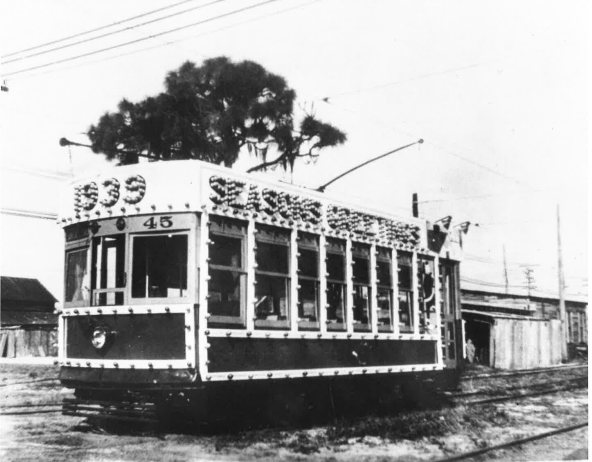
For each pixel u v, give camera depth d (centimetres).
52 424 1056
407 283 1370
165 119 2041
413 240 1396
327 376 1101
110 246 980
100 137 1997
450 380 1509
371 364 1213
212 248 929
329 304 1138
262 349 980
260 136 2112
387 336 1261
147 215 932
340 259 1175
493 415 1295
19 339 3153
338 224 1168
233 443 901
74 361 957
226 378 912
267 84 2081
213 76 2058
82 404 952
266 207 1016
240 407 964
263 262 1007
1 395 1494
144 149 2045
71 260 1009
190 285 898
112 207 955
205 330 894
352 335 1168
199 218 920
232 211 957
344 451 902
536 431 1148
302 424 1076
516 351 3014
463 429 1145
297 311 1053
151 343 905
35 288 4306
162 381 880
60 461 801
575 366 2947
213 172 941
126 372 908
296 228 1070
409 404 1356
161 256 926
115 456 821
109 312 931
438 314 1441
